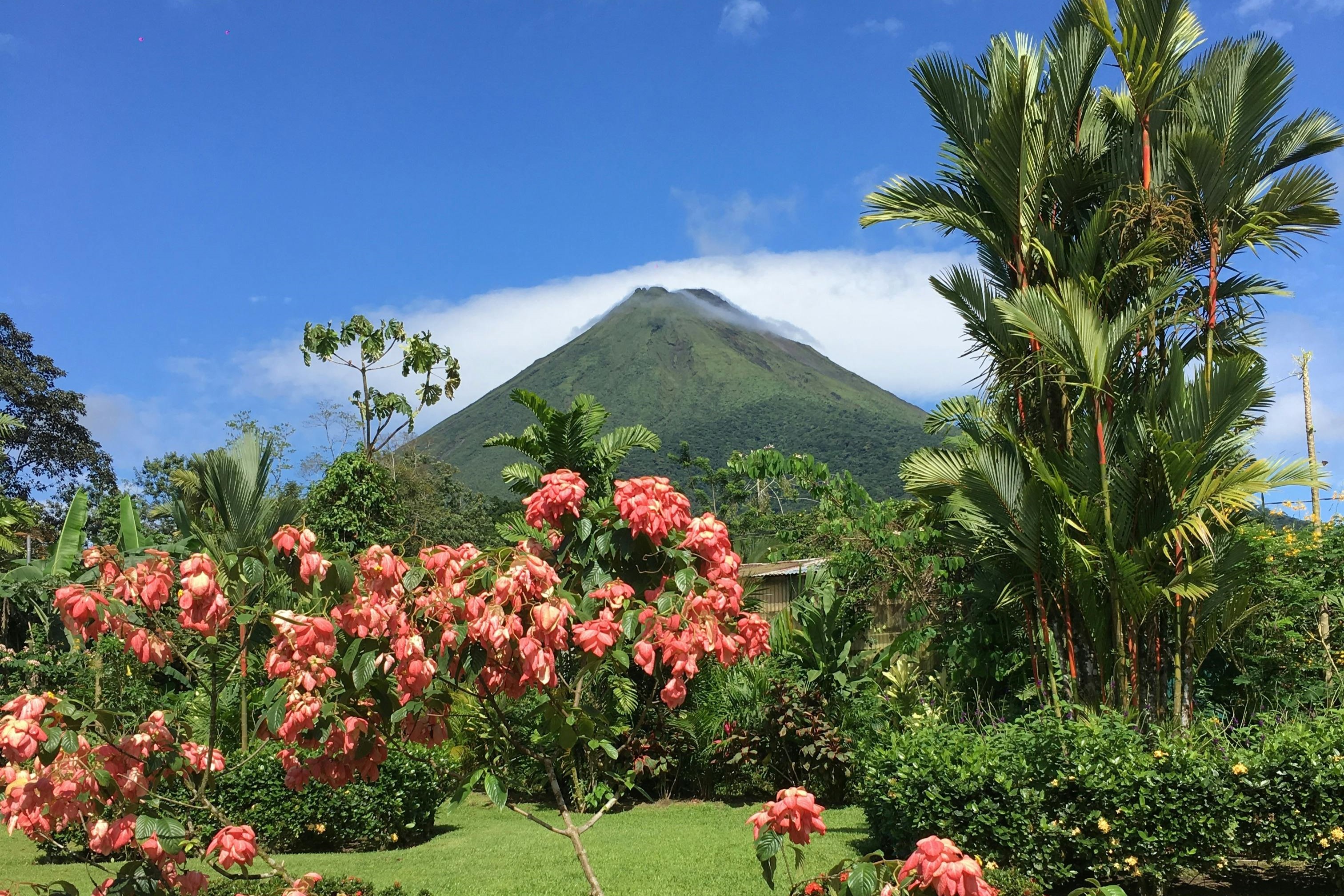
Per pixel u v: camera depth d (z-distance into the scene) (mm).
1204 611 7840
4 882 6836
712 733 11172
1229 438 8094
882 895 2547
